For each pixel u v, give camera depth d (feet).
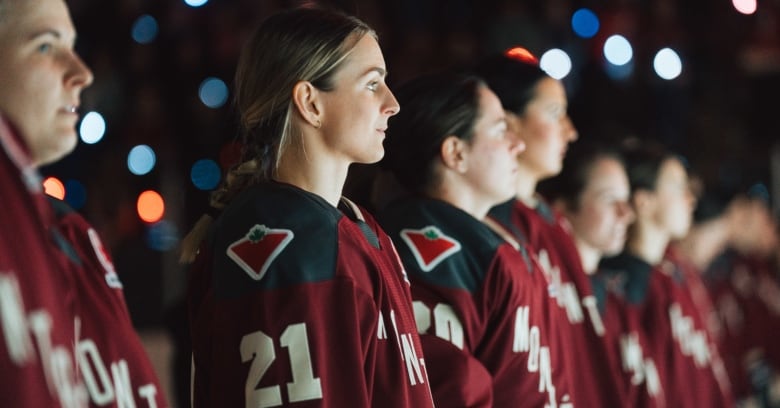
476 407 12.09
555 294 14.40
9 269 7.14
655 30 32.89
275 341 9.34
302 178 10.05
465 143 12.73
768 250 28.17
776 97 35.01
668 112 32.37
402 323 10.18
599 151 17.67
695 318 20.04
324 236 9.66
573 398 15.49
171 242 25.39
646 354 18.45
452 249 12.41
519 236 14.44
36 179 7.60
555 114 14.92
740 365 26.18
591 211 17.49
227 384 9.55
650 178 19.34
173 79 27.14
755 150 34.65
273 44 10.08
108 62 26.78
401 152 12.84
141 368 8.51
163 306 22.77
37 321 7.26
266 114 10.05
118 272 22.68
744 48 34.88
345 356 9.43
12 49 7.98
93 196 25.94
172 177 26.27
